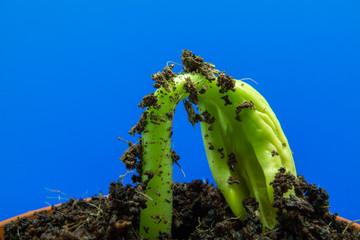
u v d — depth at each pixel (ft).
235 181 0.31
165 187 0.28
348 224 0.30
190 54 0.30
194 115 0.31
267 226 0.30
